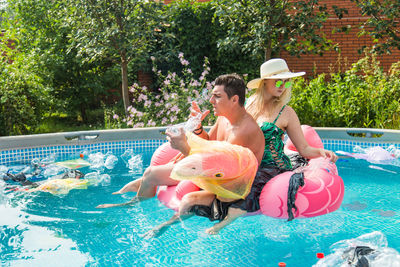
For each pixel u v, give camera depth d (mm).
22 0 9562
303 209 3016
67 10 8320
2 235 2969
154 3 8172
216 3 8078
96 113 10844
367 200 3695
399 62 8234
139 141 6617
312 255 2588
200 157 2721
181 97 7980
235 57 10344
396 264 2129
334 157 3164
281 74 3137
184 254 2629
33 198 3855
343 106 7266
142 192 3588
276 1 7457
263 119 3271
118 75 10336
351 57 10164
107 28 7828
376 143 5988
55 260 2557
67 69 9562
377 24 7457
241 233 2947
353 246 2369
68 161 5543
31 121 7785
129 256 2609
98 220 3244
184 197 3152
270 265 2463
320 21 7645
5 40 9328
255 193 3102
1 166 5207
